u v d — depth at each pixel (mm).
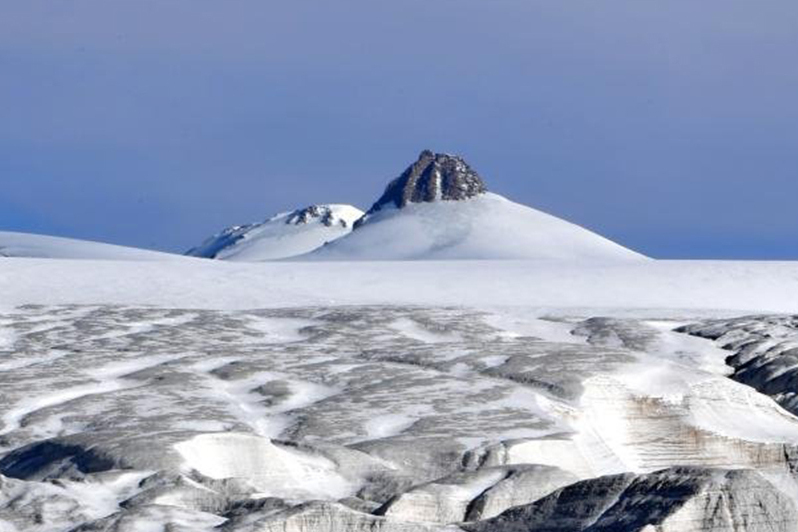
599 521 154500
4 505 174500
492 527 160125
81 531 157625
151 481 183500
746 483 154875
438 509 183875
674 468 159875
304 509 157125
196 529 155375
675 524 150750
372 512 183375
